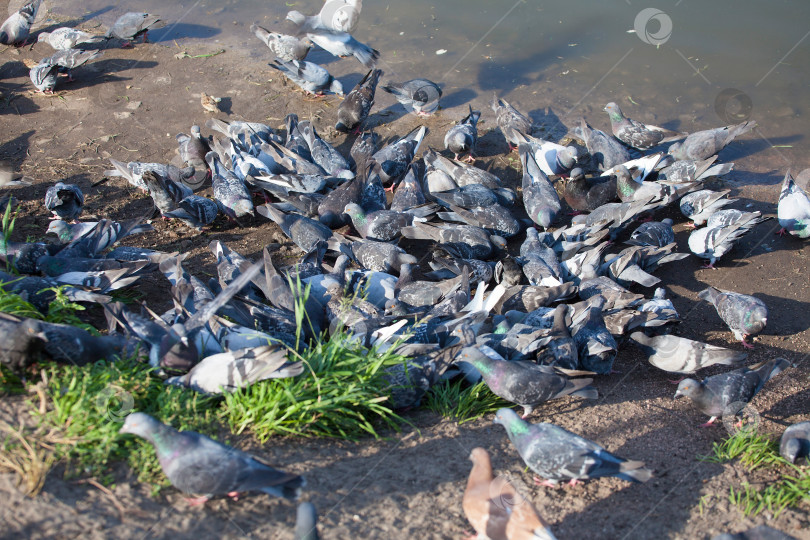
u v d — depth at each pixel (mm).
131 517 2545
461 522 2662
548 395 2955
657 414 3096
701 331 3463
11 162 3990
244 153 3957
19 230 3629
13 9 5281
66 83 4512
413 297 3367
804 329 3467
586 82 4656
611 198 3936
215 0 5582
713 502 2805
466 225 3713
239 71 4762
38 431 2643
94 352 2857
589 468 2719
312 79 4398
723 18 5219
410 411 3020
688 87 4570
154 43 5000
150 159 4078
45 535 2480
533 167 3982
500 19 5324
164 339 2910
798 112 4391
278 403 2787
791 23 5113
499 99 4324
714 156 3881
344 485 2711
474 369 3102
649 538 2693
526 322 3293
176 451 2582
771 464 2943
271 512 2619
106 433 2639
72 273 3205
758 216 3584
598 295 3332
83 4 5453
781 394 3223
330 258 3643
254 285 3332
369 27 5238
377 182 3900
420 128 4113
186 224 3803
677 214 3967
